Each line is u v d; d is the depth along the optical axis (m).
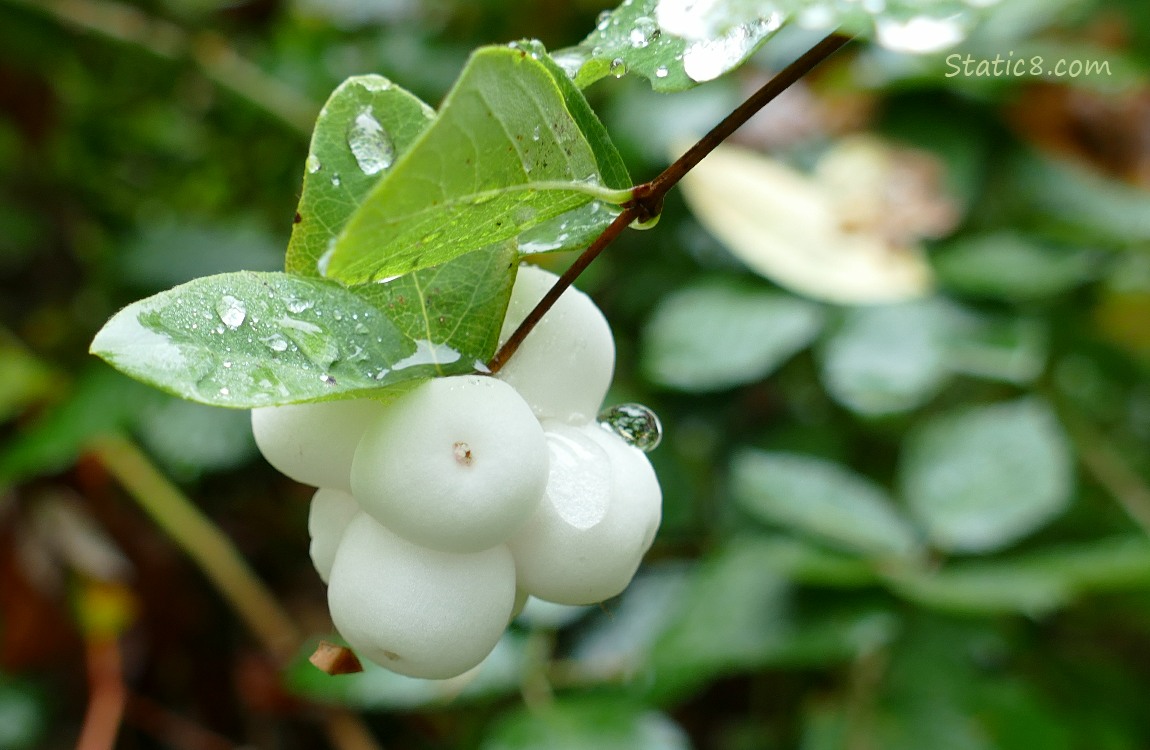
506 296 0.18
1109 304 0.34
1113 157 0.35
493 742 0.23
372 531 0.18
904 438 0.33
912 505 0.27
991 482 0.27
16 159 0.38
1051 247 0.33
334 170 0.18
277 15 0.43
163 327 0.17
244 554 0.33
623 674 0.25
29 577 0.30
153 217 0.40
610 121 0.34
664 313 0.31
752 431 0.33
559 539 0.18
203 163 0.40
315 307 0.18
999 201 0.35
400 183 0.16
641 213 0.18
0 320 0.37
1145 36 0.39
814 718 0.25
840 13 0.18
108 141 0.40
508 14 0.39
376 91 0.18
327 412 0.18
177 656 0.31
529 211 0.18
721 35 0.18
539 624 0.25
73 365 0.35
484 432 0.17
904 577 0.25
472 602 0.18
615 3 0.38
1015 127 0.35
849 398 0.29
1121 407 0.36
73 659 0.31
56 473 0.32
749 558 0.26
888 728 0.24
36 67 0.38
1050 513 0.27
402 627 0.17
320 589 0.33
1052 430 0.28
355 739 0.29
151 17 0.39
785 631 0.24
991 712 0.24
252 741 0.31
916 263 0.31
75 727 0.30
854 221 0.32
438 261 0.18
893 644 0.25
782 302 0.31
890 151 0.34
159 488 0.31
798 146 0.36
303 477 0.18
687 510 0.30
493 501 0.17
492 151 0.17
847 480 0.27
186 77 0.39
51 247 0.39
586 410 0.18
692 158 0.18
